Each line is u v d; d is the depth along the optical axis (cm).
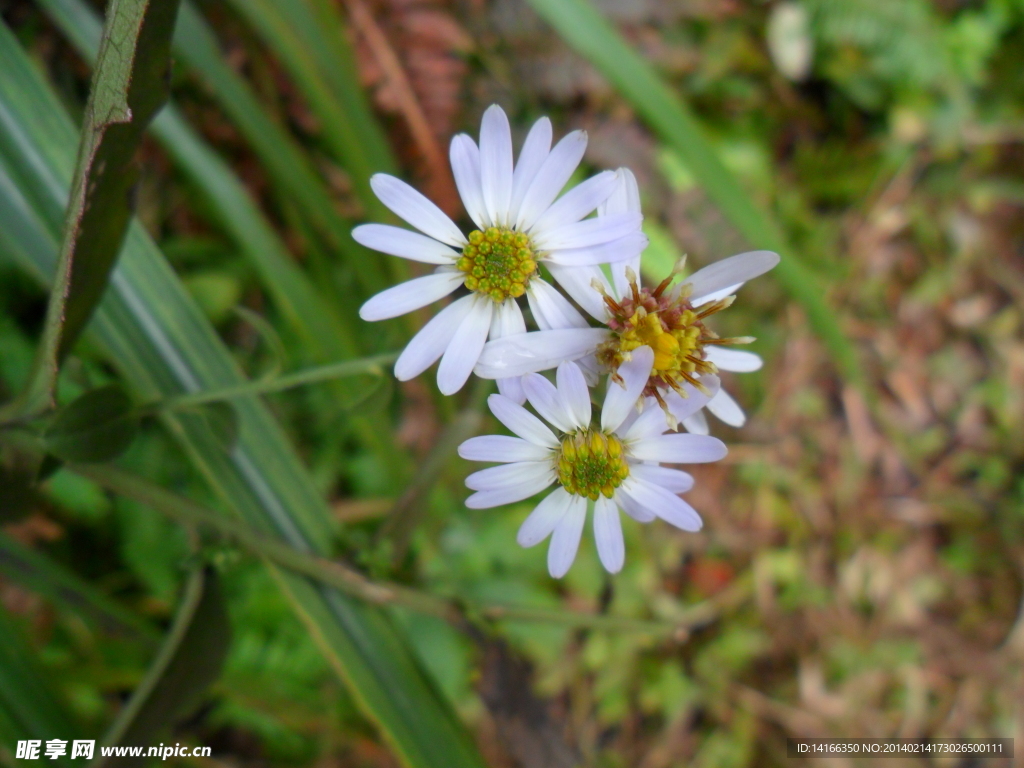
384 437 17
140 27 7
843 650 24
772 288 24
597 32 16
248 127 15
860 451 26
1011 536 26
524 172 8
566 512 9
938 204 26
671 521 9
